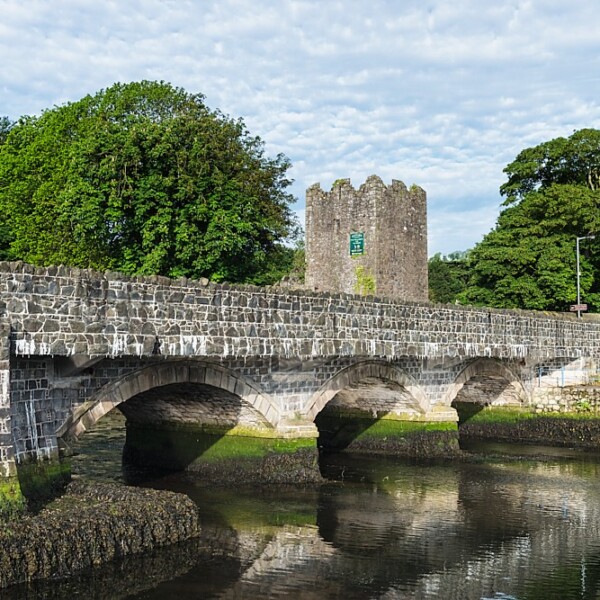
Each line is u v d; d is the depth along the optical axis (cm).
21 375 1579
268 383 2298
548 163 5159
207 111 3553
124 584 1502
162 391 2264
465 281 7931
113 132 3059
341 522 2019
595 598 1495
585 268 4794
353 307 2386
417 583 1565
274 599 1447
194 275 3019
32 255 3622
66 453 1706
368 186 3597
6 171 3794
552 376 3925
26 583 1334
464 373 3291
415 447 3069
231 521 1988
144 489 1745
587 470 2911
